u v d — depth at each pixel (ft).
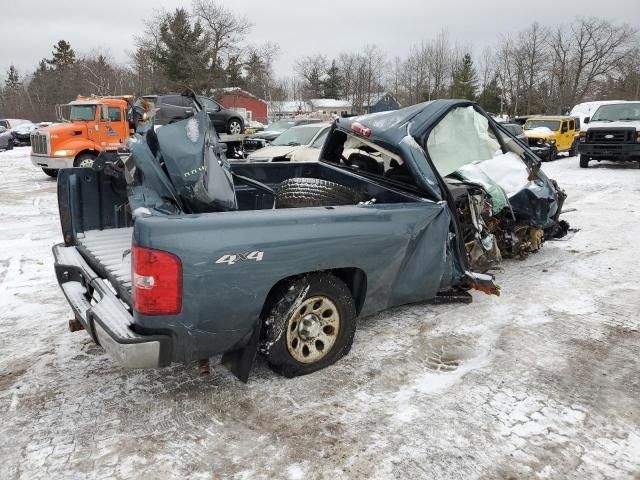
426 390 10.81
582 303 15.76
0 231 25.59
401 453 8.81
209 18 141.79
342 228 10.76
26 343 12.87
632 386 11.03
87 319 9.66
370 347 12.70
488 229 17.04
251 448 8.93
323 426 9.55
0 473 8.26
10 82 279.08
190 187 9.98
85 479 8.15
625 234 24.40
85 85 206.18
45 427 9.45
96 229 13.87
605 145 52.90
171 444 9.02
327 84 269.64
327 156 17.90
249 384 10.93
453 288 15.80
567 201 34.09
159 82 141.59
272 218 9.83
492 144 17.69
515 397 10.56
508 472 8.38
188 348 9.36
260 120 210.59
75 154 46.42
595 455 8.80
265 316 10.48
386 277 12.04
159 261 8.66
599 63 212.84
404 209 12.17
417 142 13.91
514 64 220.43
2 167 60.29
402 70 246.88
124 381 11.05
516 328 13.94
